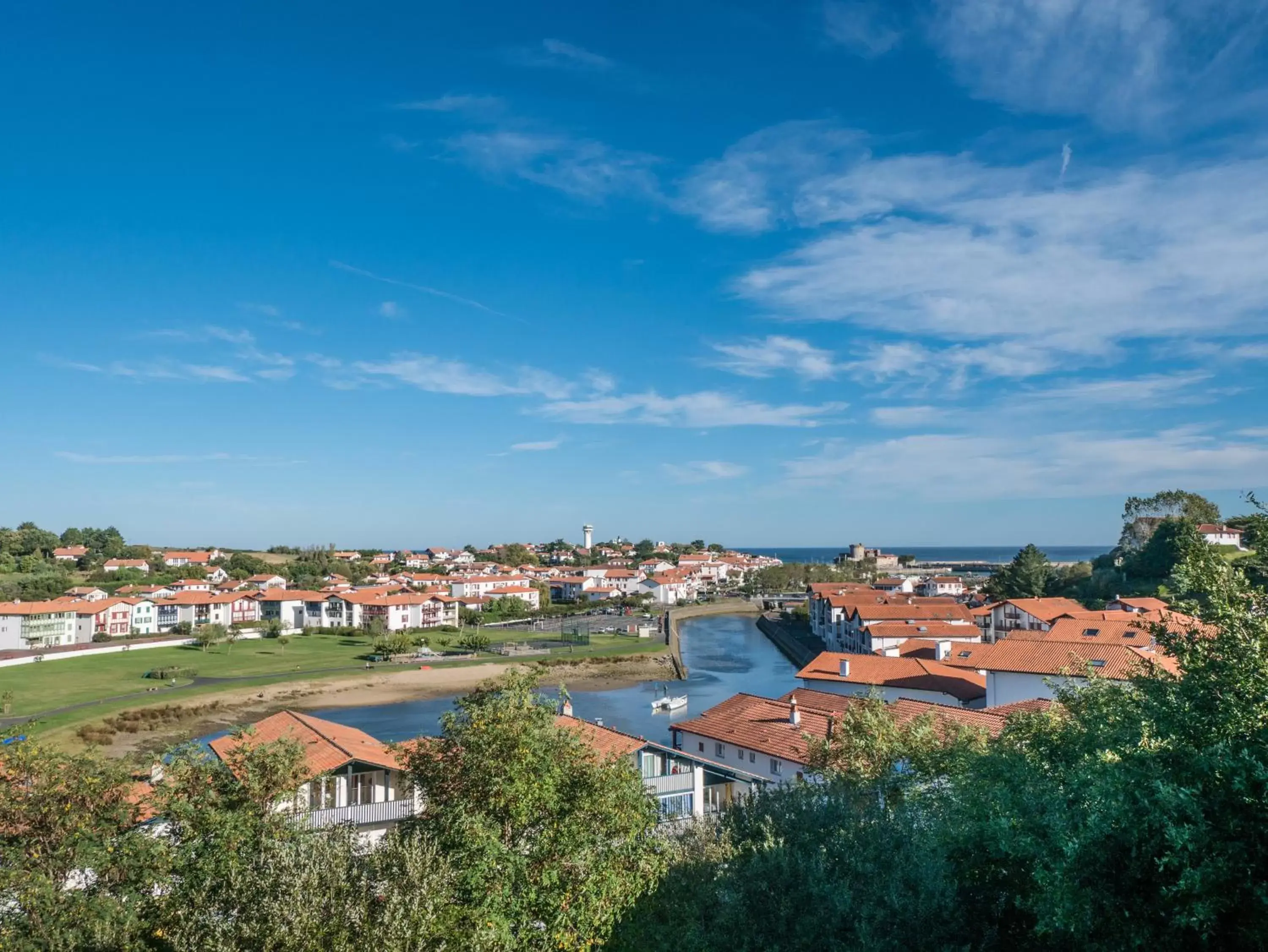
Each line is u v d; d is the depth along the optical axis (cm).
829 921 1722
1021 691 6381
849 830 2025
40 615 15212
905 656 9925
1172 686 1822
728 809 2689
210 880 1977
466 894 2038
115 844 2197
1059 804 1594
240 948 1692
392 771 3916
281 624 17700
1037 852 1532
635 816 2394
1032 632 7900
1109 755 1644
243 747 2572
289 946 1609
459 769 2380
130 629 16750
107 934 1958
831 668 8138
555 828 2233
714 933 1866
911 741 3331
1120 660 6012
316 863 1830
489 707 2438
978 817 1777
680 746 5919
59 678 11725
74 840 2136
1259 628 1627
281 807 2484
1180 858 1345
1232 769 1426
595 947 2216
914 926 1675
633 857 2338
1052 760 2244
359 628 18012
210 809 2252
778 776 4934
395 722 9706
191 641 16038
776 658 15225
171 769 2409
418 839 1981
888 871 1803
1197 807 1380
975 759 2200
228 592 19725
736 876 1959
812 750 3797
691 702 10906
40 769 2248
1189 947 1417
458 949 1823
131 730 9112
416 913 1702
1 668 12650
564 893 2162
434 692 11575
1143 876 1454
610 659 14150
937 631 11775
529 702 2502
